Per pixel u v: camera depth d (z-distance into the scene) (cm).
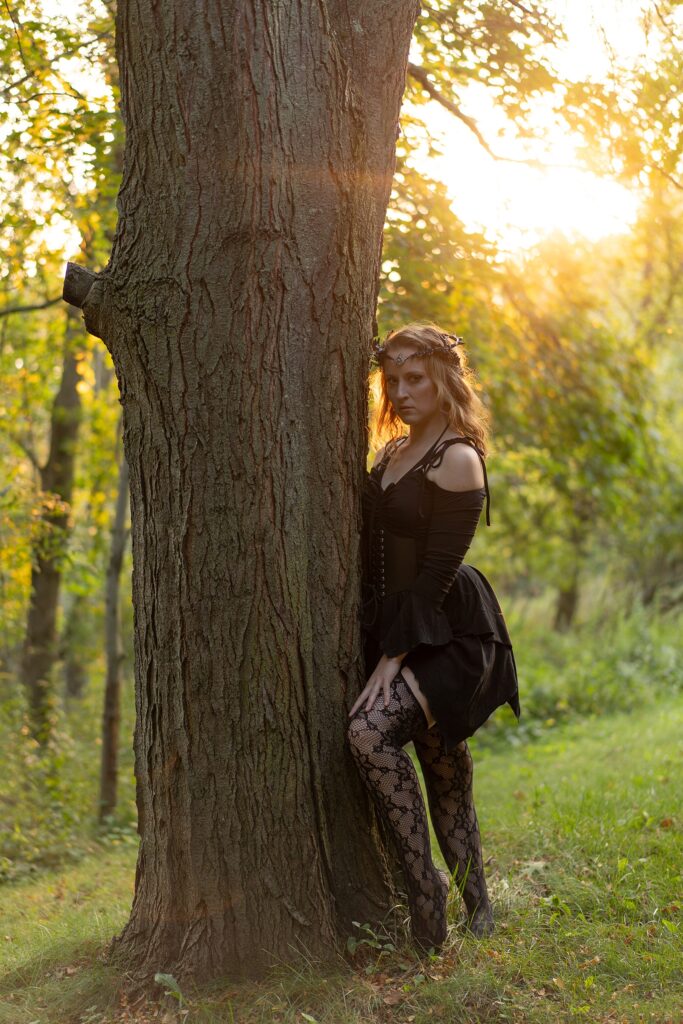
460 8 473
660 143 500
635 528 1341
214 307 279
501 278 673
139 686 299
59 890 503
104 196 629
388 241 606
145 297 284
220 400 280
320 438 291
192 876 286
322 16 285
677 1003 257
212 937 283
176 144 279
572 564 1550
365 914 295
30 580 838
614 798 489
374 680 287
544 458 958
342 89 287
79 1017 277
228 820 284
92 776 817
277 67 279
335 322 291
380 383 328
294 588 286
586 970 280
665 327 1006
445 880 299
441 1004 259
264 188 278
